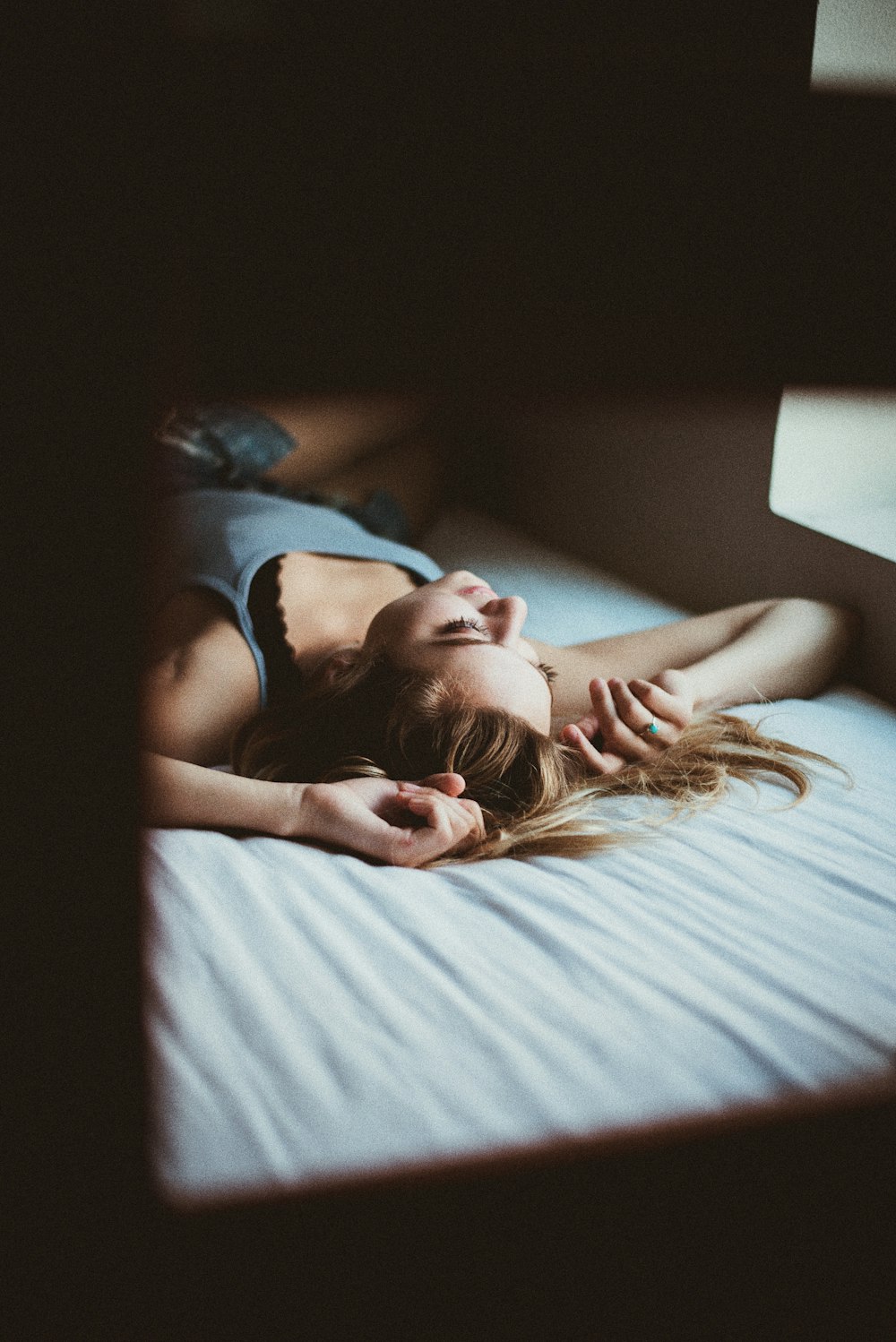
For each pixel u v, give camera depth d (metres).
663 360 0.76
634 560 1.77
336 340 0.65
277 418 1.65
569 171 0.69
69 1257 0.47
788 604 1.33
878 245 0.78
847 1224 0.57
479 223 0.67
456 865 0.88
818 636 1.28
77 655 0.41
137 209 0.38
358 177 0.64
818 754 1.10
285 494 1.63
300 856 0.84
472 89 0.65
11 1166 0.46
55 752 0.42
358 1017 0.63
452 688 1.00
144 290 0.38
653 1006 0.66
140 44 0.37
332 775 0.99
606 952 0.72
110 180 0.37
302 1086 0.57
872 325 0.78
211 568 1.21
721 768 1.04
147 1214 0.48
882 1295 0.56
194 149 0.59
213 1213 0.50
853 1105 0.59
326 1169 0.52
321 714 1.04
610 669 1.28
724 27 0.72
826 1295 0.56
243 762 1.06
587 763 1.06
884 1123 0.59
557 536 1.97
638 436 1.71
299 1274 0.51
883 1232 0.57
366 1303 0.52
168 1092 0.56
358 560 1.33
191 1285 0.49
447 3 0.63
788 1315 0.55
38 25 0.36
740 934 0.76
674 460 1.64
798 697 1.28
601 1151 0.55
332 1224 0.51
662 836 0.92
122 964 0.45
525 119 0.68
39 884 0.43
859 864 0.89
